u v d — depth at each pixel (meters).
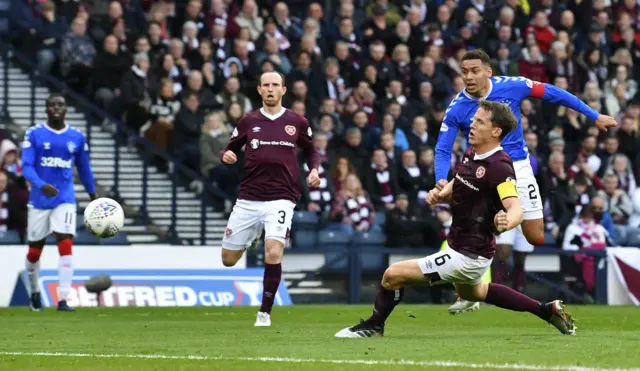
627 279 42.91
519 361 15.57
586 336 20.89
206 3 47.22
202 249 39.56
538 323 26.95
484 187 19.22
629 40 55.12
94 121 43.66
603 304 42.41
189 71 44.97
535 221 25.12
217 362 15.84
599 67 53.22
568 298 42.34
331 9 52.38
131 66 43.94
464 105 24.19
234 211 25.44
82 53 43.66
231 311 33.34
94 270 37.44
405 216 42.69
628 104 53.41
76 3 46.25
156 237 42.12
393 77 48.31
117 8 45.00
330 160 44.25
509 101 24.45
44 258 37.72
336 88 47.19
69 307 33.09
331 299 40.62
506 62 51.28
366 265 41.06
